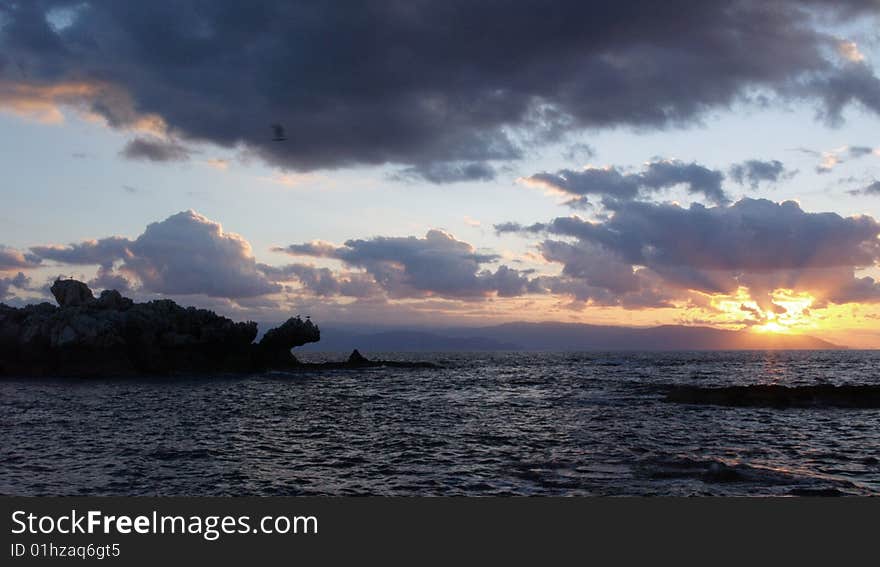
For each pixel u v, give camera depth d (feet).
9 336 294.87
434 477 80.18
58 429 122.83
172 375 308.81
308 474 82.69
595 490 72.23
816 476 79.00
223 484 77.15
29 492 72.84
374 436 116.06
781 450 98.17
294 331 366.43
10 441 107.14
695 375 339.57
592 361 619.26
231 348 339.98
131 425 131.13
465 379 313.32
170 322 320.91
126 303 330.95
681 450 97.96
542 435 114.62
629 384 256.52
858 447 101.24
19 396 195.00
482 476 80.53
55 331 293.43
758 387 173.68
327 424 134.92
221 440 111.45
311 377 324.80
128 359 302.04
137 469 85.40
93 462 89.86
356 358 454.81
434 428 126.72
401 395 215.72
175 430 124.16
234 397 204.23
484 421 137.49
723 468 80.74
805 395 164.25
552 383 273.13
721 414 145.69
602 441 107.04
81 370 290.56
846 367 461.37
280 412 160.25
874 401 158.40
